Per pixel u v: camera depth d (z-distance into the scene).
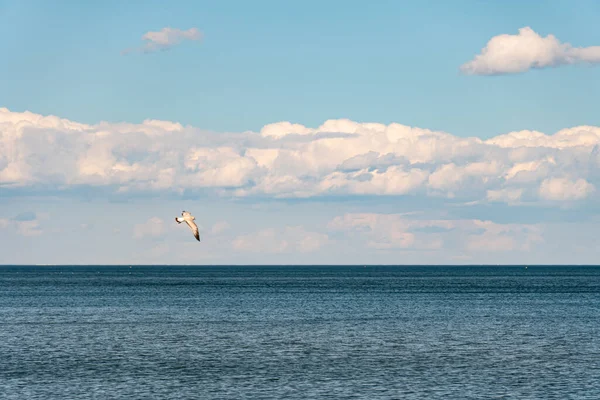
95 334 112.06
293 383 72.81
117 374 77.31
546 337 108.75
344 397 66.88
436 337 108.81
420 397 66.94
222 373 78.00
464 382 73.31
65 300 198.50
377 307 170.25
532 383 72.81
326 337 108.56
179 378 75.25
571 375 76.81
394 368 81.00
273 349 95.56
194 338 107.19
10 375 76.62
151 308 167.00
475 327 123.06
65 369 80.19
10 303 185.25
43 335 110.62
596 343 101.69
